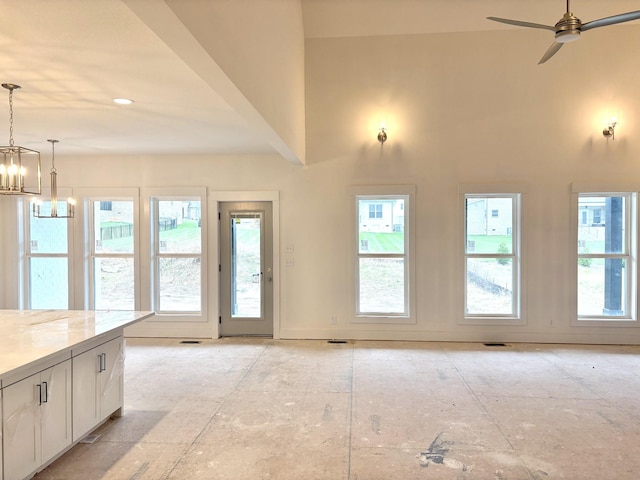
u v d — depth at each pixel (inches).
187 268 243.3
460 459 110.1
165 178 238.7
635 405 144.1
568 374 175.6
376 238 235.5
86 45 96.7
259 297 241.3
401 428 127.6
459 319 226.4
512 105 222.4
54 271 245.3
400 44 227.0
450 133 225.5
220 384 165.5
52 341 106.4
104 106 144.3
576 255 221.6
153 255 241.9
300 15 218.2
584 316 226.2
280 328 235.6
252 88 116.0
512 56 221.6
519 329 225.0
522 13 216.4
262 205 239.3
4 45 96.4
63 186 240.4
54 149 219.9
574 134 219.9
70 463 108.9
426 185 226.8
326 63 230.4
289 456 112.0
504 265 229.6
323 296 233.3
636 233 219.8
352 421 132.4
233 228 241.4
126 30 89.5
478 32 222.5
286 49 174.1
